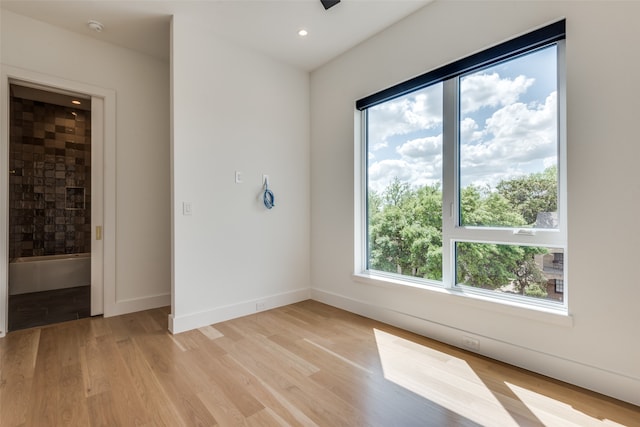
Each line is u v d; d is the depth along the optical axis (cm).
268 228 329
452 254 246
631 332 163
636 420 151
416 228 273
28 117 457
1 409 159
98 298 303
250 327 275
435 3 245
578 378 179
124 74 312
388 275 298
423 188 268
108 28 279
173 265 263
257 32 286
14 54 255
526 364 199
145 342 242
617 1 166
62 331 264
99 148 302
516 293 214
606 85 169
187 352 225
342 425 149
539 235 199
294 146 353
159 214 333
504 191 218
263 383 185
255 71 318
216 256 289
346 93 324
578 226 179
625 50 164
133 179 317
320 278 356
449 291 240
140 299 320
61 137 484
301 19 267
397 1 245
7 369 199
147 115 326
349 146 321
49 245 475
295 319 296
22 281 405
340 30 285
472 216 235
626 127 164
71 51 282
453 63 235
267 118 328
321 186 354
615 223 167
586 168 176
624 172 164
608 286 169
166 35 291
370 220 316
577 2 178
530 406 162
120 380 187
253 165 317
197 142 276
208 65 283
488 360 212
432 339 248
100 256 303
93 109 300
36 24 265
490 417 154
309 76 369
